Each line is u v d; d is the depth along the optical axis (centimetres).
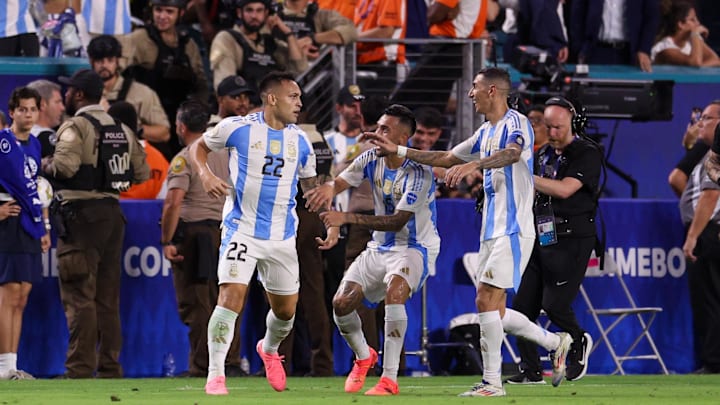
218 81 3669
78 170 3092
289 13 3953
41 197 3139
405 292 2336
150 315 3334
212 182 2153
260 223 2191
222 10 4075
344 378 3173
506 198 2158
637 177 4359
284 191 2203
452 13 4050
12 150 3042
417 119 3375
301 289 3256
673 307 3681
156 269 3341
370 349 2412
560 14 4325
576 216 2717
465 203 3528
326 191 2262
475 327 3438
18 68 3772
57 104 3306
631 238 3656
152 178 3531
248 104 3253
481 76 2180
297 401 1994
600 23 4403
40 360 3275
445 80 3866
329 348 3291
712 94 4459
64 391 2436
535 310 2783
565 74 3828
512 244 2152
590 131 4306
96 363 3206
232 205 2202
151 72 3769
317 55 3903
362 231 3231
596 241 2753
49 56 3966
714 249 3541
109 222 3138
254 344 3366
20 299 3105
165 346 3344
